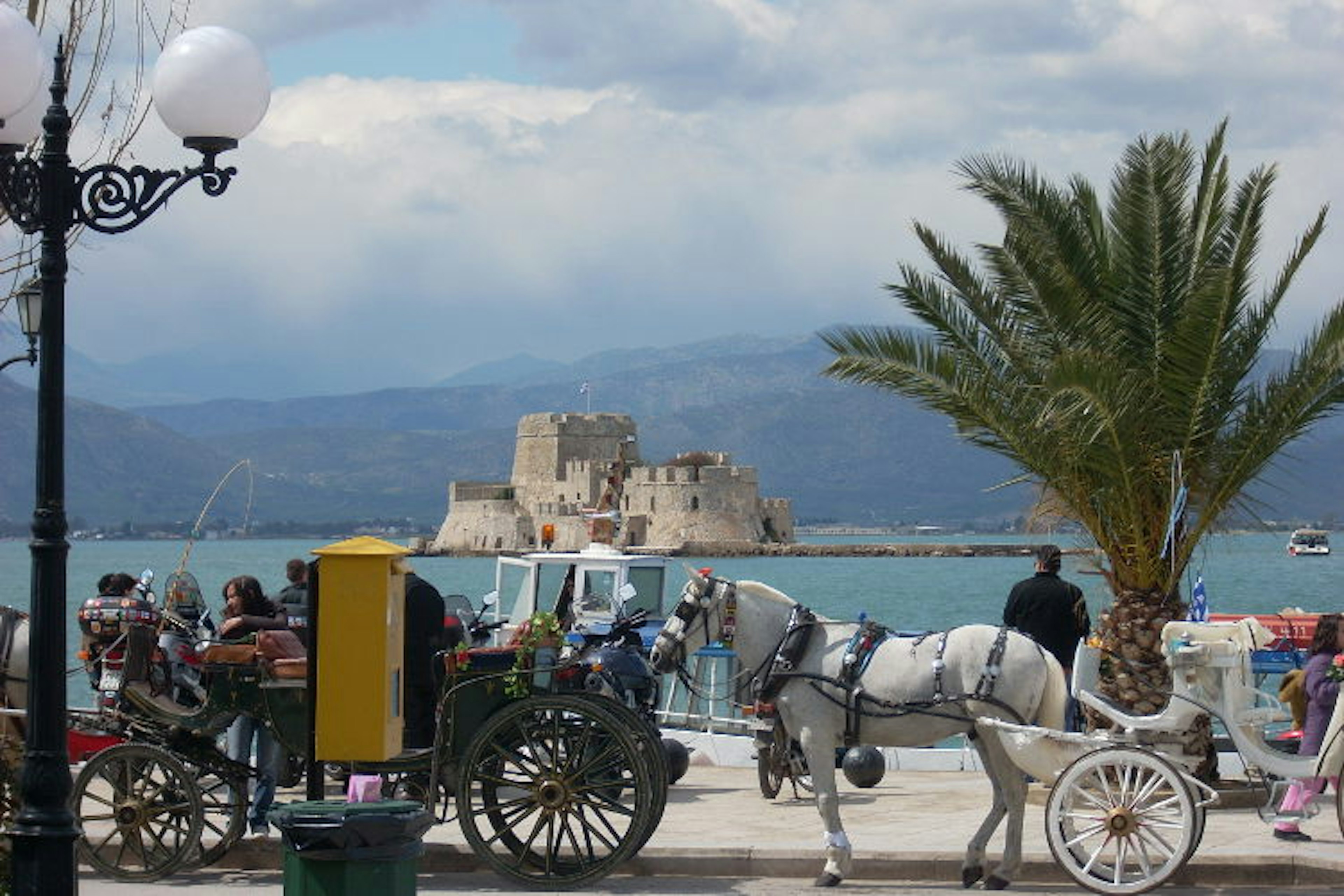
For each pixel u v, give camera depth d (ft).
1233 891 51.11
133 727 55.93
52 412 40.52
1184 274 65.51
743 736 81.87
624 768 53.93
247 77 41.83
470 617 82.89
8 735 57.77
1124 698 63.36
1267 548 561.84
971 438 65.21
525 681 53.21
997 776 51.80
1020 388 64.64
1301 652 75.56
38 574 40.34
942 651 51.75
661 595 86.48
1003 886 51.21
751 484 570.05
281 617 67.46
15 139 41.88
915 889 52.16
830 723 52.39
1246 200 64.75
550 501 566.36
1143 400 63.87
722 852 55.21
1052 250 65.77
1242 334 65.36
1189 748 63.77
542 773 52.70
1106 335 64.75
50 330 40.68
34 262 60.54
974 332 66.69
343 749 48.32
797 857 54.70
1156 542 64.49
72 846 40.57
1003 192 66.39
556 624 53.93
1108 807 49.52
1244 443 64.18
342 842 37.55
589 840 52.65
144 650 56.29
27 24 39.60
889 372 63.98
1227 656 51.24
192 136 41.98
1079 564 66.95
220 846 55.52
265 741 56.59
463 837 59.00
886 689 51.75
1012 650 51.37
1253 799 64.23
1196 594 64.08
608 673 68.33
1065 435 62.69
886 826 61.11
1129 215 65.36
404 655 54.44
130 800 54.65
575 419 576.20
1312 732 54.75
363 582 48.57
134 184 41.68
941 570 556.51
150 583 69.21
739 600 53.72
